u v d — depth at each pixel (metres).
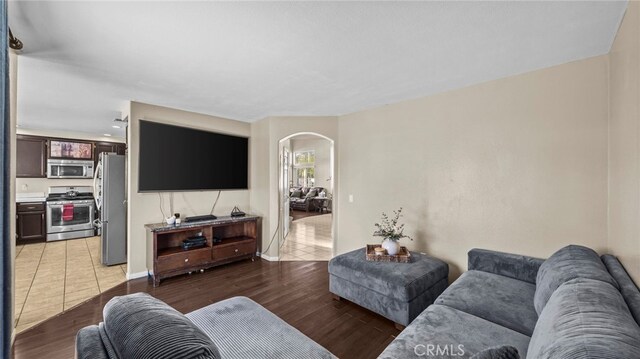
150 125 3.33
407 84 2.73
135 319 0.84
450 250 2.88
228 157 4.17
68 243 4.88
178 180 3.59
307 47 1.97
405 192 3.27
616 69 1.83
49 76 2.48
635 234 1.47
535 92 2.37
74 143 5.46
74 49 1.98
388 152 3.45
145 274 3.35
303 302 2.68
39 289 2.93
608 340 0.80
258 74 2.47
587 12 1.57
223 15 1.58
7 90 1.13
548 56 2.12
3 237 1.09
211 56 2.11
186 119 3.72
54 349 1.93
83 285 3.04
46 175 5.16
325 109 3.70
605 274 1.39
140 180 3.24
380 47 1.98
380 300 2.29
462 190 2.80
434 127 3.02
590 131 2.12
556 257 1.83
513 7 1.53
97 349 0.83
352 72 2.43
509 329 1.52
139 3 1.47
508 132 2.51
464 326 1.54
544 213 2.32
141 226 3.32
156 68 2.32
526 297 1.88
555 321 1.04
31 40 1.84
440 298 1.92
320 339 2.08
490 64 2.26
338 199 4.05
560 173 2.25
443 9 1.54
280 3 1.48
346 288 2.56
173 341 0.73
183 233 3.66
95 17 1.59
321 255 4.31
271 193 4.09
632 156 1.53
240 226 4.27
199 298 2.76
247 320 1.59
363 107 3.59
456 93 2.85
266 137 4.14
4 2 1.10
